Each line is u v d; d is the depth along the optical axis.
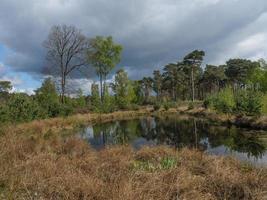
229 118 28.05
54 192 6.06
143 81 96.00
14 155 8.75
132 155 10.87
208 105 42.97
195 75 81.88
